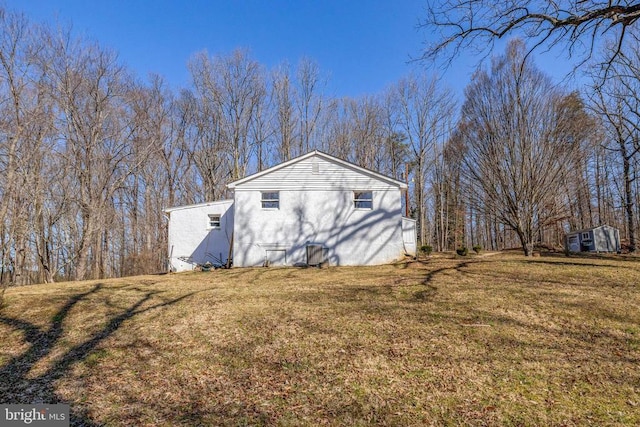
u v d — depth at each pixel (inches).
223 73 1155.3
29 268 888.3
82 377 177.6
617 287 333.1
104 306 312.0
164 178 1117.1
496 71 683.4
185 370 183.2
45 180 768.3
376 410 139.3
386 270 498.3
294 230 604.1
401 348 201.9
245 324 251.9
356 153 1251.2
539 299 293.7
